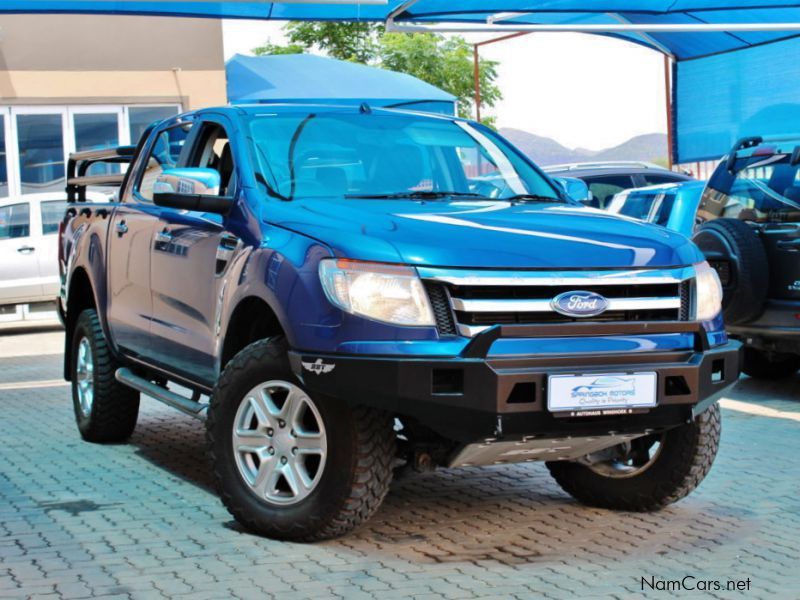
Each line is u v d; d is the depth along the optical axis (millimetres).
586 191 6523
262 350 5289
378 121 6477
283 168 5941
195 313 6082
